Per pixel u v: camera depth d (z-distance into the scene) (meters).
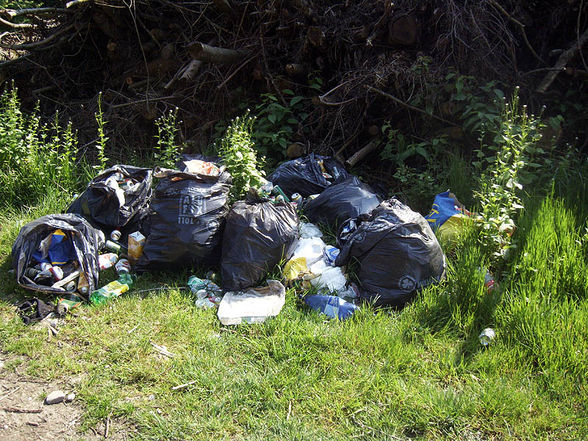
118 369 3.20
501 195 4.09
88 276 3.87
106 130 6.35
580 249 4.02
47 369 3.21
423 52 5.55
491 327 3.55
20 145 5.29
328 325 3.57
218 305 3.79
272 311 3.64
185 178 4.18
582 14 5.80
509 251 4.06
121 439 2.77
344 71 5.79
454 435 2.81
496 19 5.58
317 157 5.27
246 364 3.25
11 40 7.52
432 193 4.92
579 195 4.81
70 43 6.92
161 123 6.30
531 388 3.08
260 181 4.66
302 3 5.58
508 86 5.42
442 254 3.98
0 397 3.02
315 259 4.16
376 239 3.85
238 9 6.20
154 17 6.59
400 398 3.01
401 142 5.33
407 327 3.56
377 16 5.68
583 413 2.93
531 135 5.14
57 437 2.79
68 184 5.23
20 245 3.94
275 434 2.80
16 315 3.66
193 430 2.80
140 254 4.21
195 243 4.01
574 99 5.67
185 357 3.29
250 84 6.27
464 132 5.39
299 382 3.10
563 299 3.73
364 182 5.39
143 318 3.65
